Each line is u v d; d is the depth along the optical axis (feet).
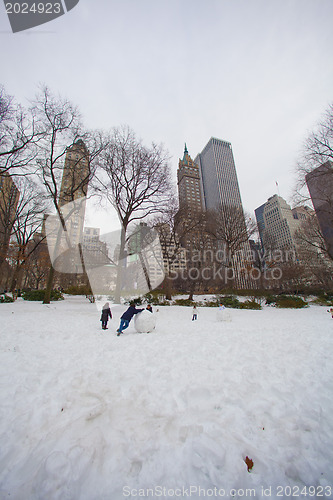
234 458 5.87
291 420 7.46
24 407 7.98
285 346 16.93
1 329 21.39
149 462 5.68
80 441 6.23
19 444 6.14
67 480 5.08
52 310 40.29
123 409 7.92
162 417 7.50
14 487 4.85
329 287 90.79
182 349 15.93
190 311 49.03
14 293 60.59
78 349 15.66
